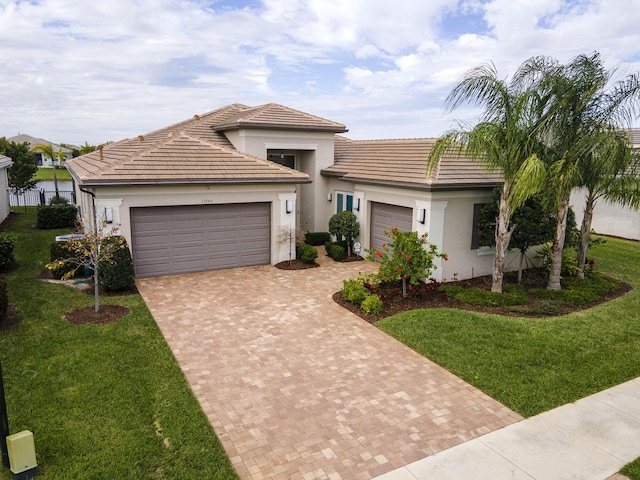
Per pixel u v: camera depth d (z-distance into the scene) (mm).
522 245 14102
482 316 11578
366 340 10312
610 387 8367
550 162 12461
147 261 15094
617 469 6188
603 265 17969
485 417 7371
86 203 17703
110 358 8812
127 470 5785
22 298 12156
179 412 7141
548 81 11727
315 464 6145
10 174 29406
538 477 5992
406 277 13328
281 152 21516
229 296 13305
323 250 19953
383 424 7109
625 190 14172
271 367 8922
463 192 14961
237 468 6020
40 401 7195
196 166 15625
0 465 5832
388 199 16594
